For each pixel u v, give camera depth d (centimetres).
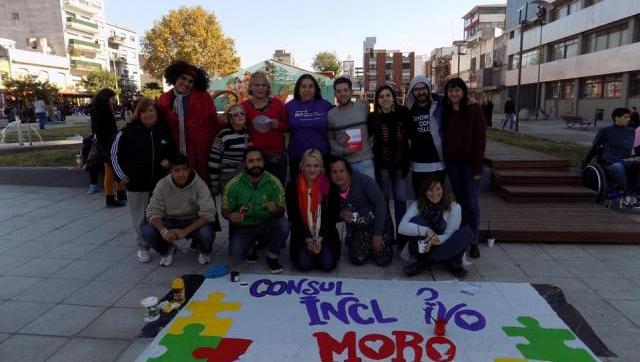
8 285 396
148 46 4034
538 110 3278
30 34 5338
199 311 338
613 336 310
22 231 552
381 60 8669
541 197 639
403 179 459
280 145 456
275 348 290
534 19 3538
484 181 728
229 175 451
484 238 499
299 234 422
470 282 390
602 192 629
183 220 435
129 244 506
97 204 689
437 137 441
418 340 300
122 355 291
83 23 5756
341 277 409
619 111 632
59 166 877
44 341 307
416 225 409
